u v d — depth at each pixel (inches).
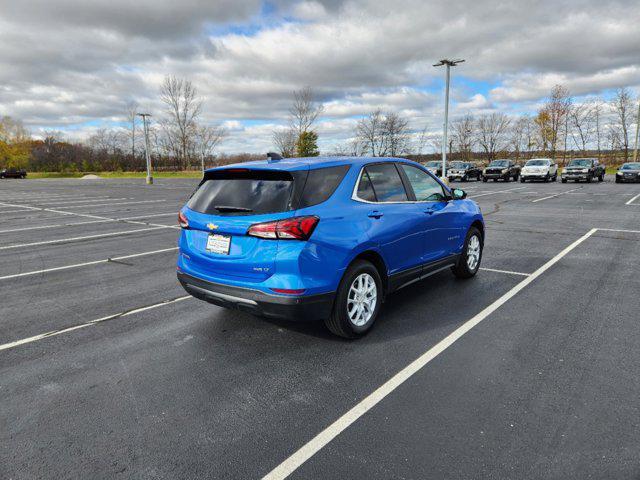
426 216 187.9
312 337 161.2
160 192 1029.2
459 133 2410.2
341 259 145.6
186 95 2800.2
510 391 121.0
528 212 534.9
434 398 118.3
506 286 220.2
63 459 96.0
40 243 364.2
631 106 2004.2
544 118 2082.9
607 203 633.0
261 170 145.4
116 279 247.6
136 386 128.0
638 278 231.3
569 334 159.0
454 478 87.8
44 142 3730.3
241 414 113.0
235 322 177.6
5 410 116.0
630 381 125.0
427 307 190.9
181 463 94.3
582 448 96.2
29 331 171.2
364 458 94.5
